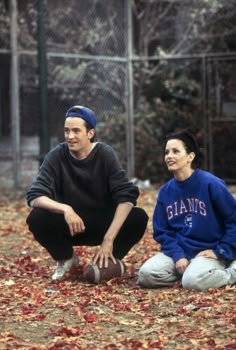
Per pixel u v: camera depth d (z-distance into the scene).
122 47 25.16
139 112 26.14
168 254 10.94
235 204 10.80
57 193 11.52
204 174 10.91
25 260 13.30
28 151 23.69
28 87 23.50
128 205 11.20
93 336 8.36
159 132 26.27
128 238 11.61
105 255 11.13
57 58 23.92
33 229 11.46
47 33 23.86
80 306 9.70
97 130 24.83
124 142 25.61
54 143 24.00
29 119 23.61
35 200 11.18
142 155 26.09
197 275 10.41
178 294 10.27
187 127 26.09
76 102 24.34
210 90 24.88
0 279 11.61
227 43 25.33
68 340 8.11
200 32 25.20
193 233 10.88
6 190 23.44
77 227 10.90
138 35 25.72
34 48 23.41
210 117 24.95
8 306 9.79
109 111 25.17
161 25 25.55
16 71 22.64
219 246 10.73
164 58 24.77
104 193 11.45
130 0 24.91
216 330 8.45
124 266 11.29
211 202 10.80
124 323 8.82
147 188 24.84
